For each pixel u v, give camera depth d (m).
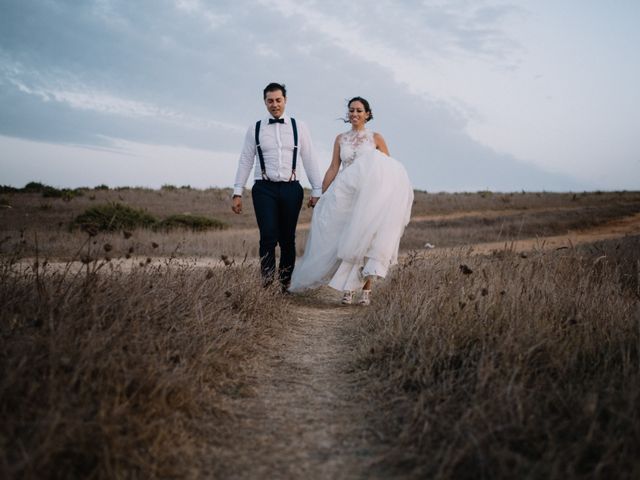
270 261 6.30
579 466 2.11
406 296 5.02
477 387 2.65
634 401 2.43
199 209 38.06
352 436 2.60
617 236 26.47
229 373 3.36
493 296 4.21
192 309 3.90
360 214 6.08
